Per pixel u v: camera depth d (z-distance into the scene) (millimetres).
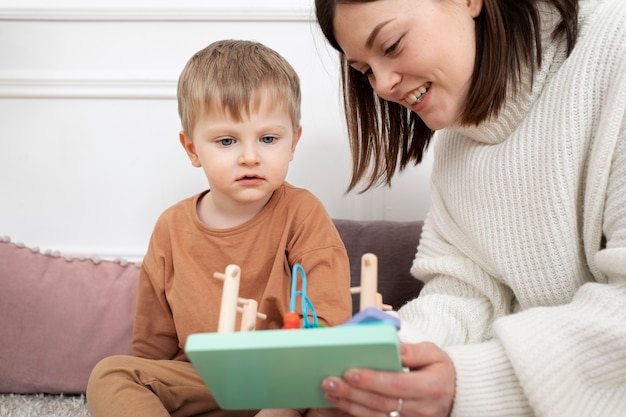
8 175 1630
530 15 958
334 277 1123
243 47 1192
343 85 1144
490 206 1040
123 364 1044
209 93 1102
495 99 966
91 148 1625
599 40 940
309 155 1612
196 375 1087
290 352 612
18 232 1639
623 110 875
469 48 926
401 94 952
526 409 836
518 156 995
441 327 1065
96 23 1603
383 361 664
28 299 1425
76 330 1418
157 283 1205
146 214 1634
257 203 1197
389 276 1440
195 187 1624
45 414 1274
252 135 1110
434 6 894
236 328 1140
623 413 790
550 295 997
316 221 1182
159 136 1619
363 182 1567
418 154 1185
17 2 1583
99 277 1467
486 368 848
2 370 1398
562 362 797
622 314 798
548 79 993
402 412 765
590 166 917
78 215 1639
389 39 887
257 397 764
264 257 1172
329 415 818
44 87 1609
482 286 1116
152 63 1608
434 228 1229
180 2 1585
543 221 973
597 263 883
